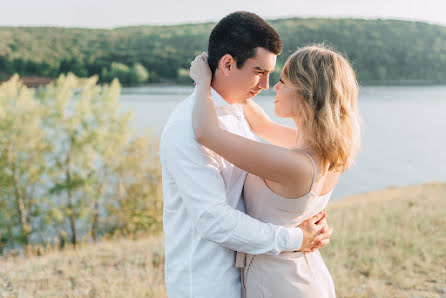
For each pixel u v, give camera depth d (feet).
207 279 5.67
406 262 16.10
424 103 386.32
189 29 481.87
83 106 78.38
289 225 5.70
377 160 175.52
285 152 5.24
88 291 13.35
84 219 78.74
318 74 5.53
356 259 16.80
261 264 5.75
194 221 5.40
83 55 401.70
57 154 78.59
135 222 71.36
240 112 6.51
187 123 5.47
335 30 479.41
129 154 76.59
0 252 72.02
